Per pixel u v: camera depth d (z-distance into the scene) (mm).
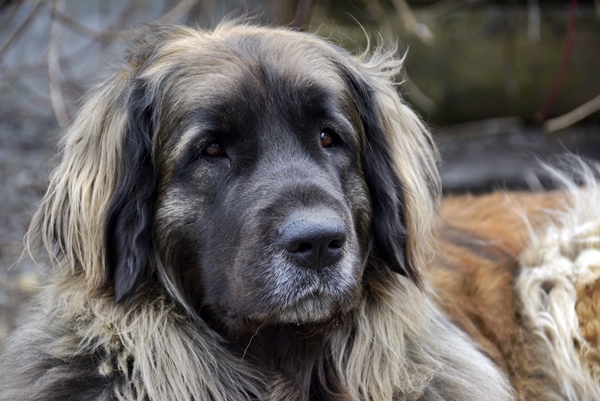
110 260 4164
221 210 3971
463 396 4422
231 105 3998
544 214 5941
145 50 4527
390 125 4852
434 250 4914
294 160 3984
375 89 4730
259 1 10578
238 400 4203
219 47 4238
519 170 9594
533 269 5457
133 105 4203
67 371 4047
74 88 9875
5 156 10281
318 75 4219
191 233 4062
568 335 5168
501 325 5340
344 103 4336
